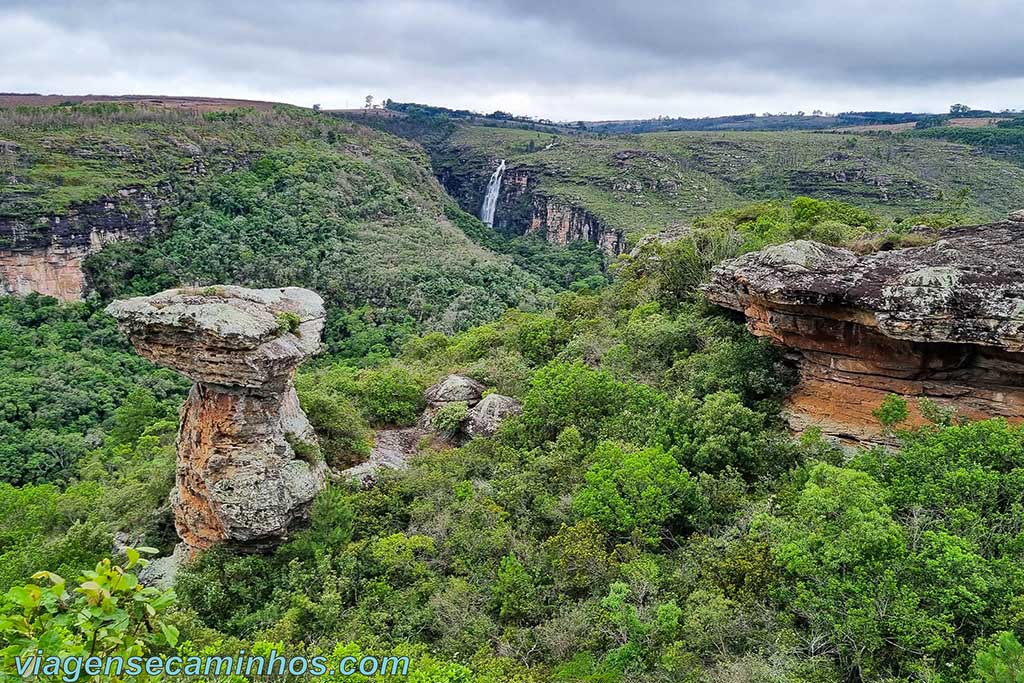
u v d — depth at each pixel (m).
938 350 16.06
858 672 9.97
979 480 11.98
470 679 10.73
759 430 17.55
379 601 14.36
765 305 18.78
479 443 21.20
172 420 39.91
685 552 13.71
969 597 9.64
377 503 18.14
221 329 15.11
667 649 11.18
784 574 11.80
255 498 16.25
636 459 15.56
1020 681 7.89
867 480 11.97
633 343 24.98
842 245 25.03
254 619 14.55
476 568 14.97
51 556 17.94
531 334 32.28
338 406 22.44
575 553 13.86
